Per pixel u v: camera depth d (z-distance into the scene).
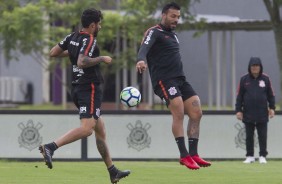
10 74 115.56
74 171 39.19
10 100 113.25
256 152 48.22
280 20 64.50
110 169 30.94
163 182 34.12
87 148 47.72
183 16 70.44
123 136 48.44
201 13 76.81
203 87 109.38
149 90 92.94
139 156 48.44
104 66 85.81
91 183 33.53
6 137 48.03
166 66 30.92
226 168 41.03
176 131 30.81
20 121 48.06
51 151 28.89
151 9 70.56
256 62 43.75
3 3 82.00
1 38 80.75
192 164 30.64
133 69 87.81
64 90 98.31
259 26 75.56
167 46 30.97
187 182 34.16
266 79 44.31
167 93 30.83
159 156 48.38
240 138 48.53
